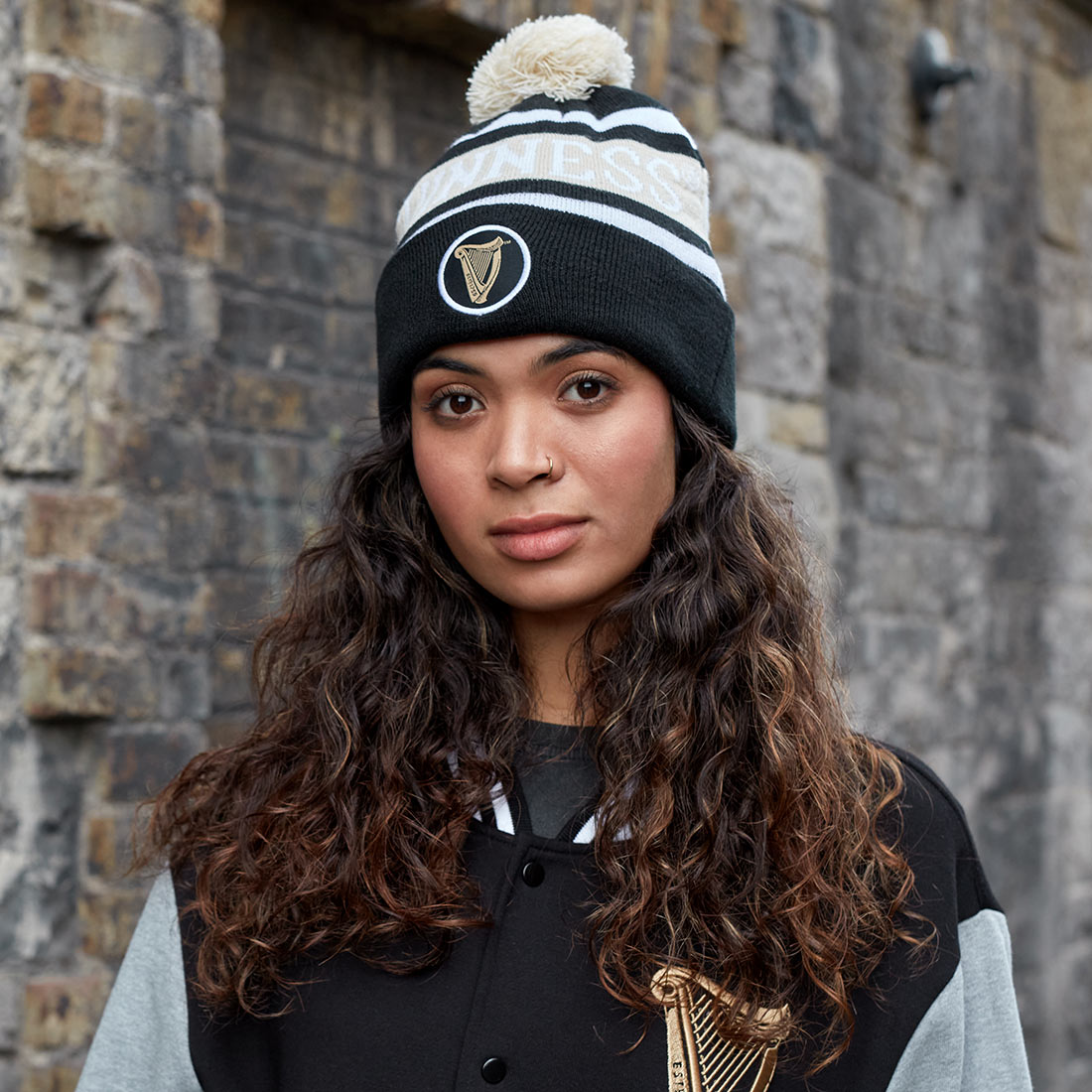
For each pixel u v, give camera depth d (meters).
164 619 2.05
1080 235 4.82
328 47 2.64
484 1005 1.13
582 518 1.13
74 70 1.96
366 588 1.33
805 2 3.48
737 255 3.23
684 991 1.12
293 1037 1.16
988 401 4.31
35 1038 1.90
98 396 1.99
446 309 1.14
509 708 1.25
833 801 1.20
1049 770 4.54
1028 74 4.54
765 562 1.26
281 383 2.55
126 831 1.99
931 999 1.16
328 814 1.24
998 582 4.33
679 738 1.19
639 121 1.22
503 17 2.68
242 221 2.49
